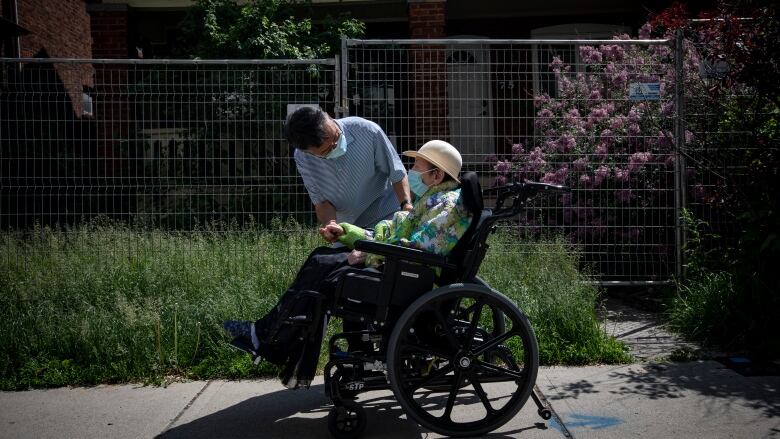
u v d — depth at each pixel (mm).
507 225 6125
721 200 5645
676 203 5852
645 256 6379
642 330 5332
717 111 5922
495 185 6559
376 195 4121
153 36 10219
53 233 5941
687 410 3688
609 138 6406
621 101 6492
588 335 4746
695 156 5969
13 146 6742
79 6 11492
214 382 4387
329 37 8570
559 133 6609
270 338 3455
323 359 4559
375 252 3342
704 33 5730
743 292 5027
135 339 4535
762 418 3547
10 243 5738
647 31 6727
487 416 3436
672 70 6078
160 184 6266
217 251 5645
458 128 8016
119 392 4215
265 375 4473
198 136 6988
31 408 3939
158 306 4883
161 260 5570
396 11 9977
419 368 3625
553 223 6527
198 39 8570
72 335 4625
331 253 3717
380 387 3504
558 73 6715
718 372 4316
